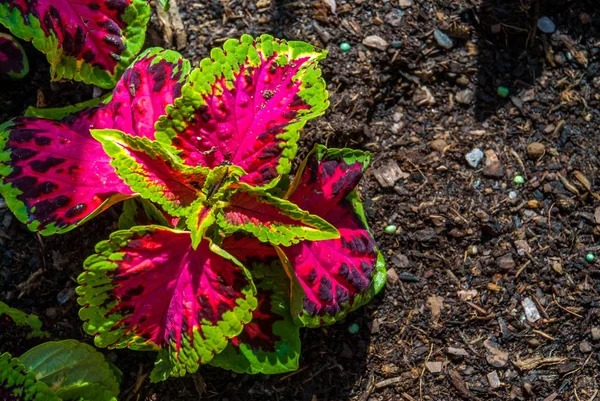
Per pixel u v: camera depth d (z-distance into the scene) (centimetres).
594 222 59
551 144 60
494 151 60
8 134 54
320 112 51
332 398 58
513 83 61
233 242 54
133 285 52
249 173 52
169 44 60
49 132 54
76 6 55
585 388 58
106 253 51
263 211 51
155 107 54
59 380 55
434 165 60
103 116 54
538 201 60
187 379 57
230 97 52
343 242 55
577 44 62
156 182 51
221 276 52
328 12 61
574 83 61
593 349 58
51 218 53
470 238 59
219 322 51
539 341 58
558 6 62
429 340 58
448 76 61
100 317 52
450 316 58
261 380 58
